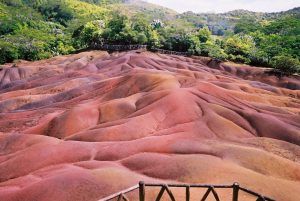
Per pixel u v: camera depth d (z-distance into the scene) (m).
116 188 23.20
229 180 23.97
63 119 45.16
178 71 77.31
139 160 28.72
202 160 26.92
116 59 90.94
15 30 150.38
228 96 49.47
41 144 35.69
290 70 89.81
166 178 25.44
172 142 32.47
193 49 104.31
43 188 24.25
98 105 48.03
